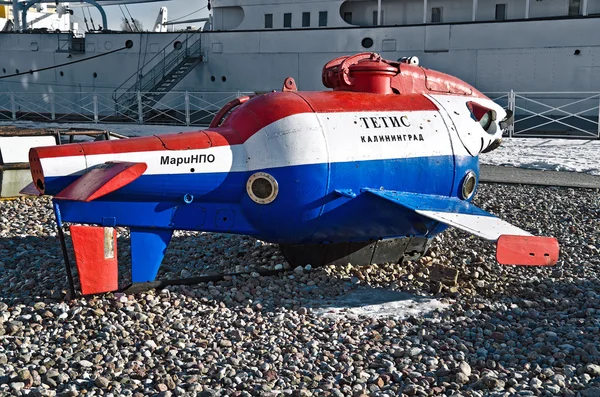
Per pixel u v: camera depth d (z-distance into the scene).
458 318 5.19
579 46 20.03
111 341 4.64
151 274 5.64
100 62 25.59
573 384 3.99
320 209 5.78
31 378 3.97
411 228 6.43
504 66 20.86
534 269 6.80
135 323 4.98
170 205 5.59
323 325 5.06
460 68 21.28
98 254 5.28
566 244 7.97
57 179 5.14
